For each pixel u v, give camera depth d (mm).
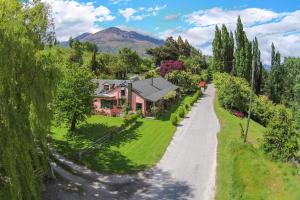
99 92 72000
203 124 61062
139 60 133625
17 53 24109
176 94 85812
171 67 108938
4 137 22359
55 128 52594
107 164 40375
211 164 41125
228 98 74438
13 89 23406
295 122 64125
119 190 34000
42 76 25859
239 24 118312
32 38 27938
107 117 64250
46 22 29734
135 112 66688
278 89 127000
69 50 129125
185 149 46875
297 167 34500
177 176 37750
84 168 38531
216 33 130875
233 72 125062
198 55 160375
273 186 30953
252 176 33000
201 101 87125
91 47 154875
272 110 74938
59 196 30828
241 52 117438
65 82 48219
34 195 24297
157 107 66500
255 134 55000
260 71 121500
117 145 47219
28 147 24281
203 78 122875
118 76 117688
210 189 34375
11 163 22312
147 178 37094
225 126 59219
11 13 24656
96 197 31953
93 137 50094
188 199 32312
